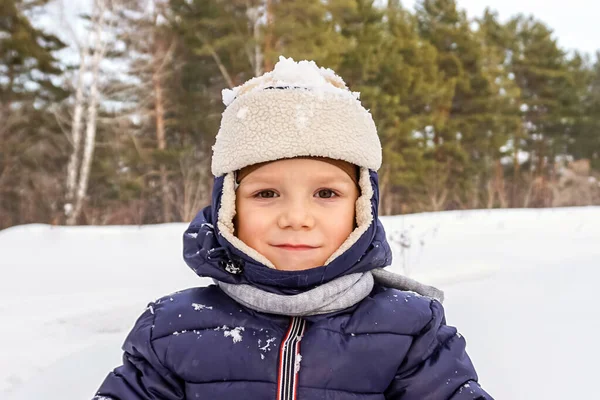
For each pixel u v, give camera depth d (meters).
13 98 16.12
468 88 24.98
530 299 2.51
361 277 1.38
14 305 3.35
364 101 18.23
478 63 25.77
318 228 1.32
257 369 1.23
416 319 1.32
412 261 4.90
